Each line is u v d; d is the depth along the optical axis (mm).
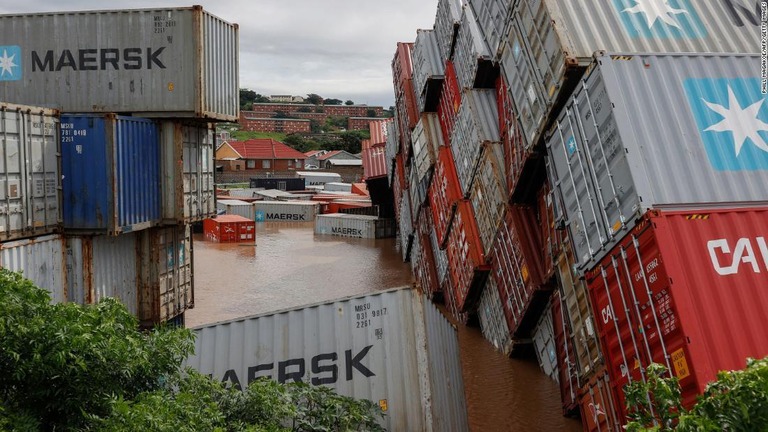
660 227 10109
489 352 22531
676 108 11984
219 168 133750
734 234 10242
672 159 11328
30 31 22375
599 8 15492
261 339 12484
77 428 9203
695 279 9773
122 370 9602
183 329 11078
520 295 19891
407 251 44094
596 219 12359
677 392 7527
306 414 11023
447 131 29734
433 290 31219
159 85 21828
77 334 9188
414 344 12359
